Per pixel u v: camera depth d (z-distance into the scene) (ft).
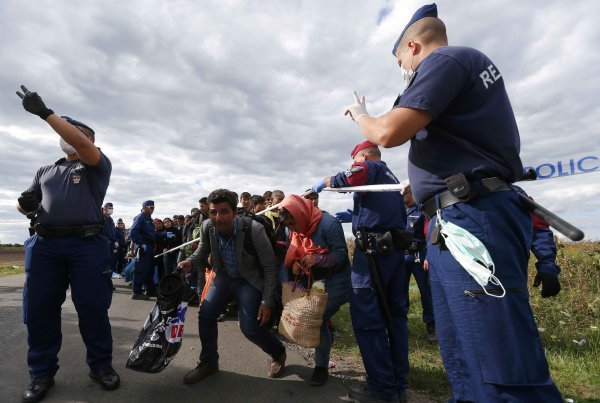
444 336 5.43
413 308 17.90
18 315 14.75
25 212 8.01
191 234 21.47
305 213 8.88
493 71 4.60
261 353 11.11
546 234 7.76
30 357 7.76
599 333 12.02
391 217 8.27
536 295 14.79
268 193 18.86
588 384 8.82
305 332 8.29
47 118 7.14
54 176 8.16
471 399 5.11
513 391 3.86
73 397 7.68
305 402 7.98
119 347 11.18
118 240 32.58
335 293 9.03
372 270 8.03
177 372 9.34
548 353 10.73
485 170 4.30
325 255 8.82
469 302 4.14
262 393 8.36
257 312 9.17
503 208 4.22
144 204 22.45
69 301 17.84
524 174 4.82
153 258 22.65
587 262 16.56
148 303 19.84
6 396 7.64
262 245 9.01
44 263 7.83
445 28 5.30
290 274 9.77
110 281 8.54
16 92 7.16
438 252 4.59
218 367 9.34
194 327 14.20
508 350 3.89
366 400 7.82
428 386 9.00
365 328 7.95
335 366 10.32
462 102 4.44
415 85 4.39
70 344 10.94
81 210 7.96
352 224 8.63
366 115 5.08
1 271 41.39
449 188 4.38
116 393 7.96
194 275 19.75
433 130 4.66
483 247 4.00
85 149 7.75
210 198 8.86
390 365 7.88
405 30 5.45
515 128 4.63
